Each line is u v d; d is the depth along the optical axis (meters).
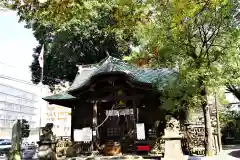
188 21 13.95
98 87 22.41
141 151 19.69
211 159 15.68
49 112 88.25
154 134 21.30
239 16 15.25
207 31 15.69
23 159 21.72
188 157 16.22
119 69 21.66
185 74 15.16
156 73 22.44
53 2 9.88
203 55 16.17
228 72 15.29
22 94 94.69
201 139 19.08
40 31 38.09
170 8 12.53
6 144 37.47
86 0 10.39
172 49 15.90
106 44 35.53
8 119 85.44
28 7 9.69
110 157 18.47
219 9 13.97
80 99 24.03
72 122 24.44
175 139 15.32
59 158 19.61
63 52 36.91
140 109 22.27
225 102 20.14
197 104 17.59
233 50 15.20
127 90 22.03
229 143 33.28
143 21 13.05
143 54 17.48
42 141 15.77
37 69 41.59
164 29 14.81
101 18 29.69
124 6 11.89
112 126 23.42
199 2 11.62
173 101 17.36
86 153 20.92
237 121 34.41
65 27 32.19
